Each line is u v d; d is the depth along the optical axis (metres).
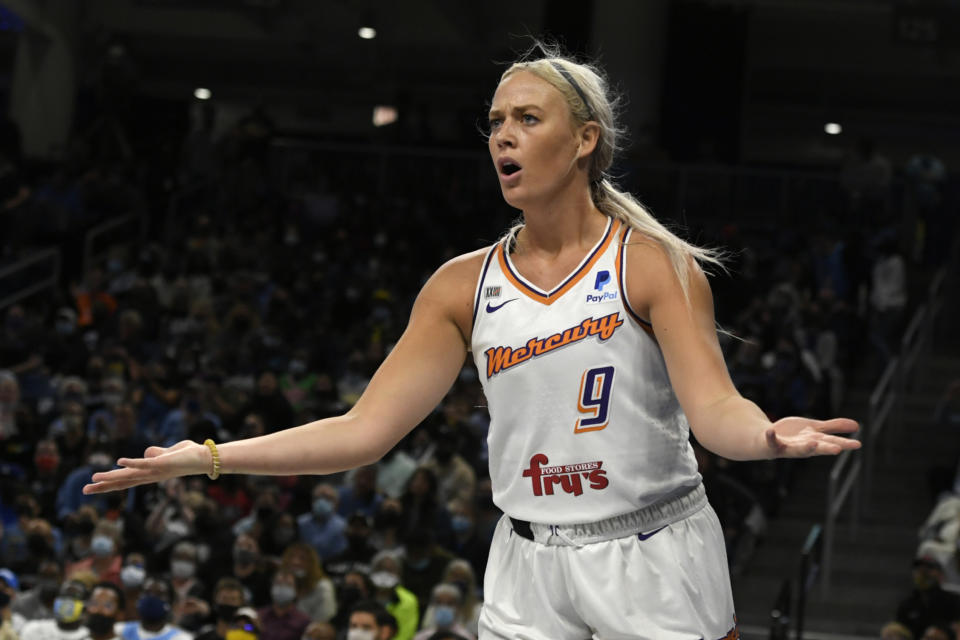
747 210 34.94
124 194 34.16
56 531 17.75
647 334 4.30
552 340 4.32
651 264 4.29
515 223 4.73
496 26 45.81
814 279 30.50
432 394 4.65
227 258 31.42
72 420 20.64
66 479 19.81
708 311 4.31
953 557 18.28
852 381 28.42
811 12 42.97
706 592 4.31
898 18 35.41
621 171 29.19
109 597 13.85
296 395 24.12
